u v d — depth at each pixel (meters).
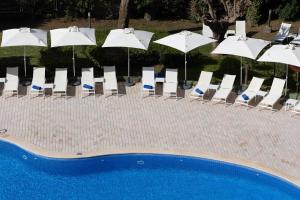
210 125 21.86
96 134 21.09
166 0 35.00
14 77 23.83
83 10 34.38
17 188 18.70
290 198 18.27
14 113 22.42
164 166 19.75
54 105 23.12
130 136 21.02
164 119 22.25
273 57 22.33
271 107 22.86
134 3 34.84
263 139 20.94
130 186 18.89
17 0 33.41
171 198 18.34
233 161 19.48
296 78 25.86
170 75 24.31
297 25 34.44
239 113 22.78
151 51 26.55
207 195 18.52
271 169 19.08
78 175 19.38
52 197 18.30
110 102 23.48
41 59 25.66
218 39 28.28
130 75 25.92
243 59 26.14
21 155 20.11
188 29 33.94
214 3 33.50
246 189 18.80
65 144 20.41
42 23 33.62
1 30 31.81
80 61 25.73
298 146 20.48
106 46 23.48
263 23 34.72
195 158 19.78
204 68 26.88
